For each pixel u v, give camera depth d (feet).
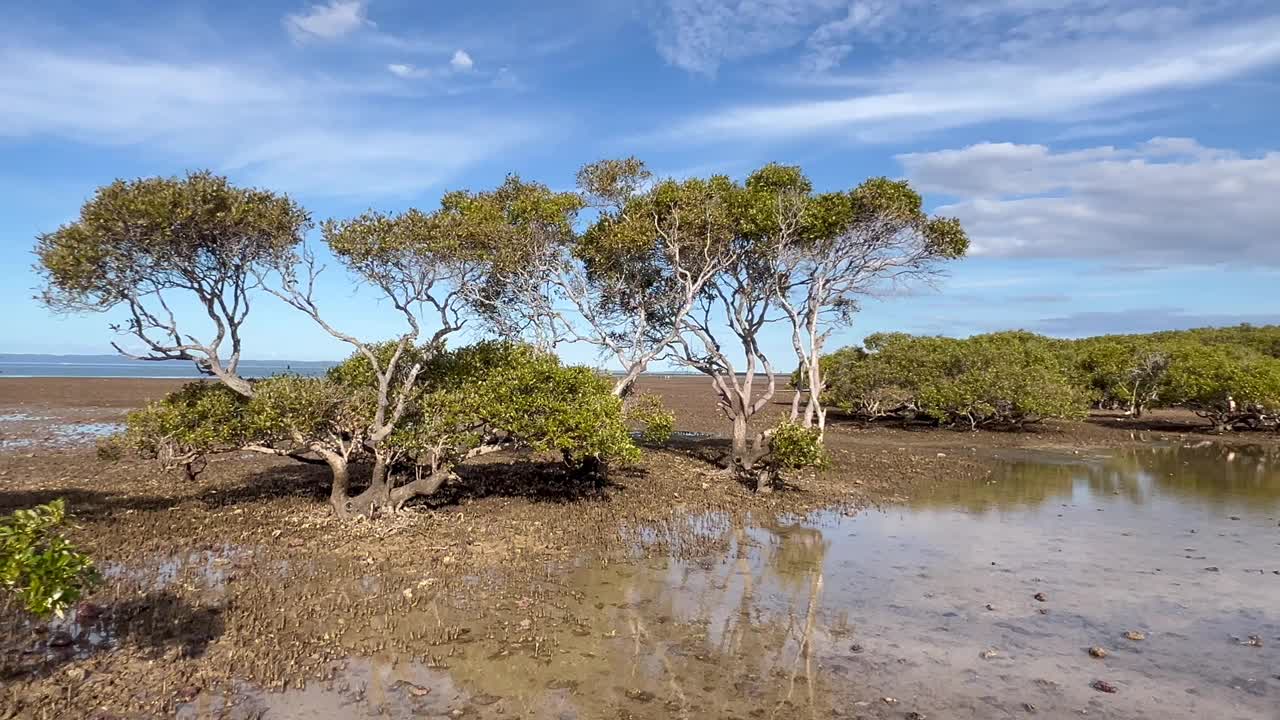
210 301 46.42
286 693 26.37
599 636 32.27
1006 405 121.19
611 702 26.27
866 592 39.11
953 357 131.44
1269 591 39.73
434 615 34.24
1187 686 28.37
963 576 42.09
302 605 35.04
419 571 40.68
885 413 148.05
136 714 24.58
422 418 52.37
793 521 56.03
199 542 45.37
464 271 49.98
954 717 25.72
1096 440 114.21
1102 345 161.07
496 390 50.96
